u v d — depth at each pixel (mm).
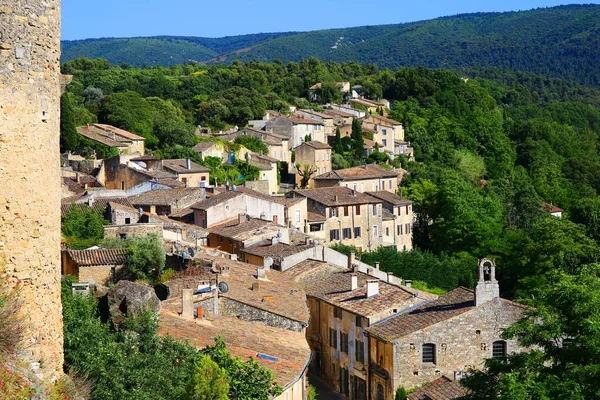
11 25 19578
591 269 43625
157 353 30297
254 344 41469
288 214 112000
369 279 71750
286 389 36031
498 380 41656
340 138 182500
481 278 63562
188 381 28156
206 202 100750
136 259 59438
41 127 20375
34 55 20141
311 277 77688
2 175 19453
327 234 121188
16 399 19172
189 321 41938
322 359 73312
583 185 190875
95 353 28281
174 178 122438
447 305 65562
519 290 98688
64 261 60344
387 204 132125
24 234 19938
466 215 127688
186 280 53406
